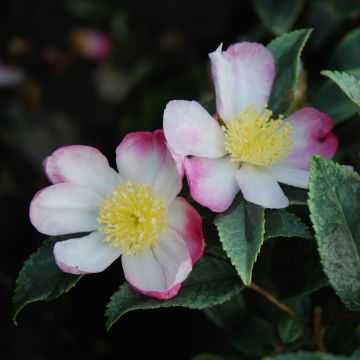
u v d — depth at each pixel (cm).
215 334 67
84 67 104
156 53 104
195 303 52
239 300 59
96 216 53
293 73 55
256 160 53
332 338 55
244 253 51
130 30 105
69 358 74
